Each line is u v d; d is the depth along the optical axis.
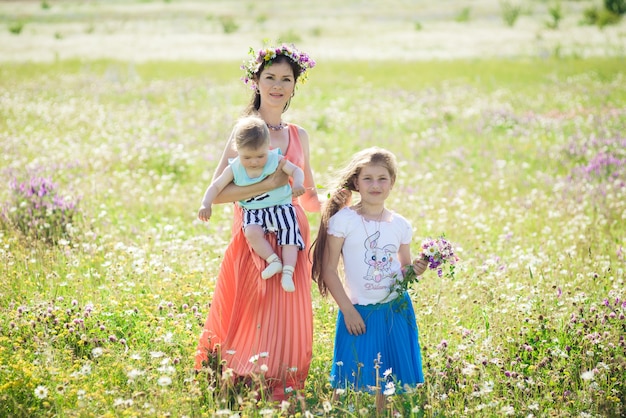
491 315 5.66
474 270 6.76
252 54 5.02
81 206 8.63
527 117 15.32
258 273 4.68
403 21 53.03
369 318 4.61
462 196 9.53
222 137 13.39
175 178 10.65
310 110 16.34
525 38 37.75
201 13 64.44
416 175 10.50
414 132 14.36
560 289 5.95
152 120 15.10
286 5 76.25
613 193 9.30
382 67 26.12
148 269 6.35
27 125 14.44
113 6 76.25
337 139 13.57
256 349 4.65
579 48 31.45
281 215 4.68
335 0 83.25
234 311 4.72
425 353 5.13
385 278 4.59
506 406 4.30
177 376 4.65
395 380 4.52
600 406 4.38
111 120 15.09
